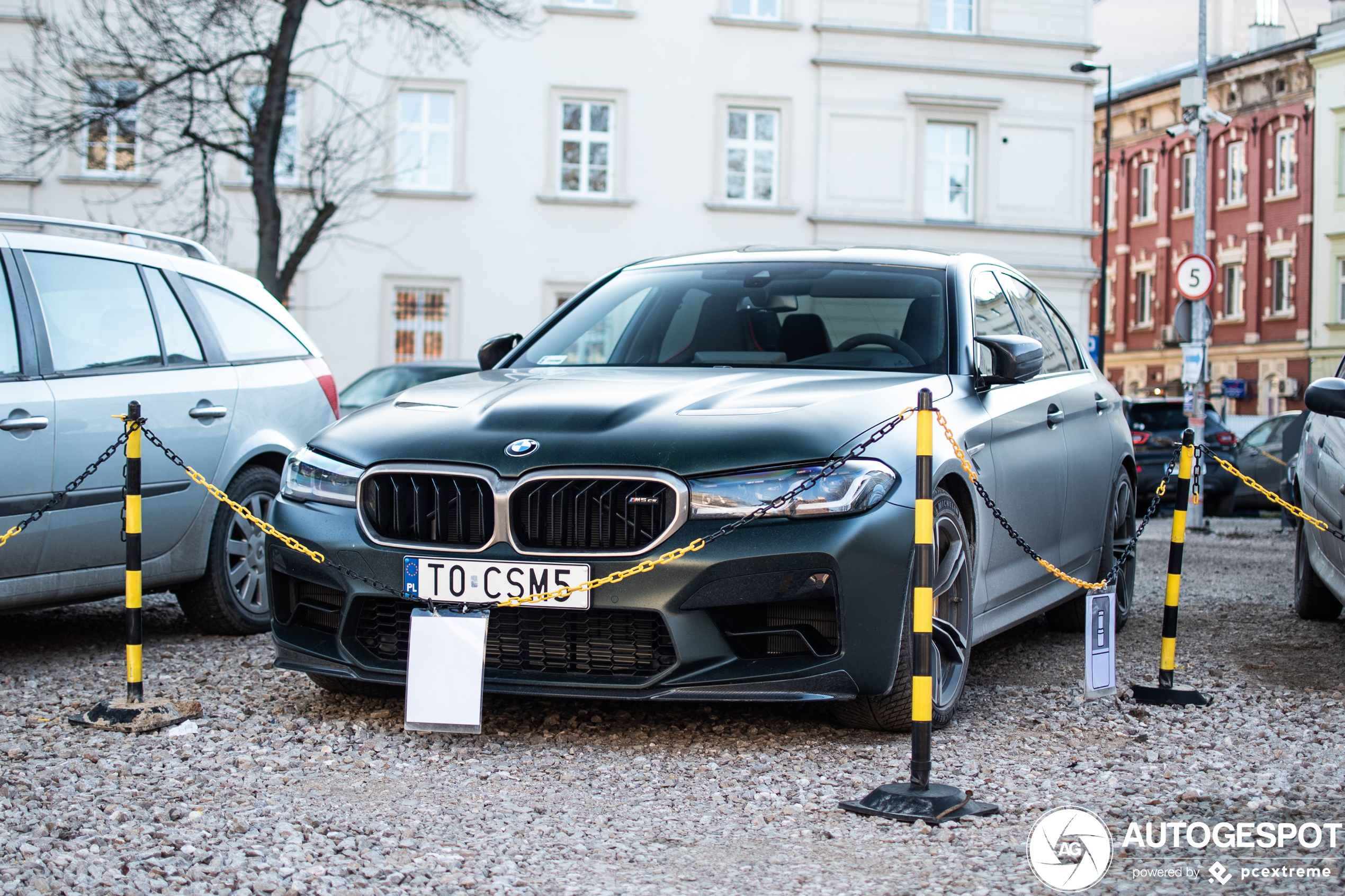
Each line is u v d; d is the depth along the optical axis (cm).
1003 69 2708
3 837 324
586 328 550
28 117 2273
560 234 2550
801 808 354
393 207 2495
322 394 679
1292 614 736
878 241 2670
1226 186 4212
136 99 1792
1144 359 4569
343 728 436
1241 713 477
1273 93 4028
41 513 475
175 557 594
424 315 2527
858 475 399
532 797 364
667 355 520
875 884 295
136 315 590
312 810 350
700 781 380
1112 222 4738
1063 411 575
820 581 393
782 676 395
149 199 2386
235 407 622
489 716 453
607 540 399
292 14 1680
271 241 1686
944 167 2719
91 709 458
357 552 418
